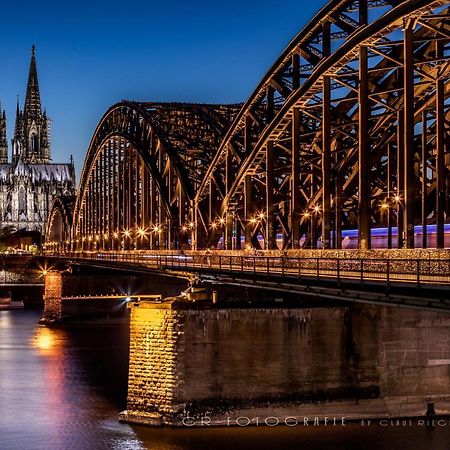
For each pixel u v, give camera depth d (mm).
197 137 116125
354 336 57688
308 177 81562
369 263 47219
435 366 58406
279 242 95688
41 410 65812
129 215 142375
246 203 83562
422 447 51156
